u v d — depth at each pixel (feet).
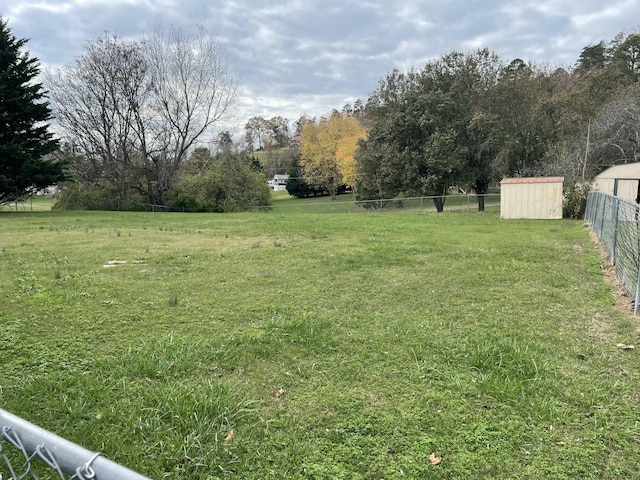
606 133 70.38
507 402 8.57
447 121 84.58
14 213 70.18
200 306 15.34
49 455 3.34
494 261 22.74
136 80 94.73
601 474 6.56
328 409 8.47
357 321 13.57
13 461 6.55
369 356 10.93
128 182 98.63
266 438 7.52
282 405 8.63
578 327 12.92
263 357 10.89
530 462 6.84
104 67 91.35
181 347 11.26
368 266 21.89
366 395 9.00
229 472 6.66
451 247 27.53
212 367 10.32
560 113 77.51
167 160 102.47
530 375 9.70
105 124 95.14
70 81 89.92
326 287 17.90
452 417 8.09
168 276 20.13
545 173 74.74
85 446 7.15
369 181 94.27
